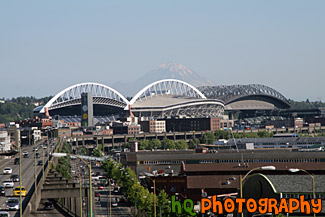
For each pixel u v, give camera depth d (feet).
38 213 621.31
